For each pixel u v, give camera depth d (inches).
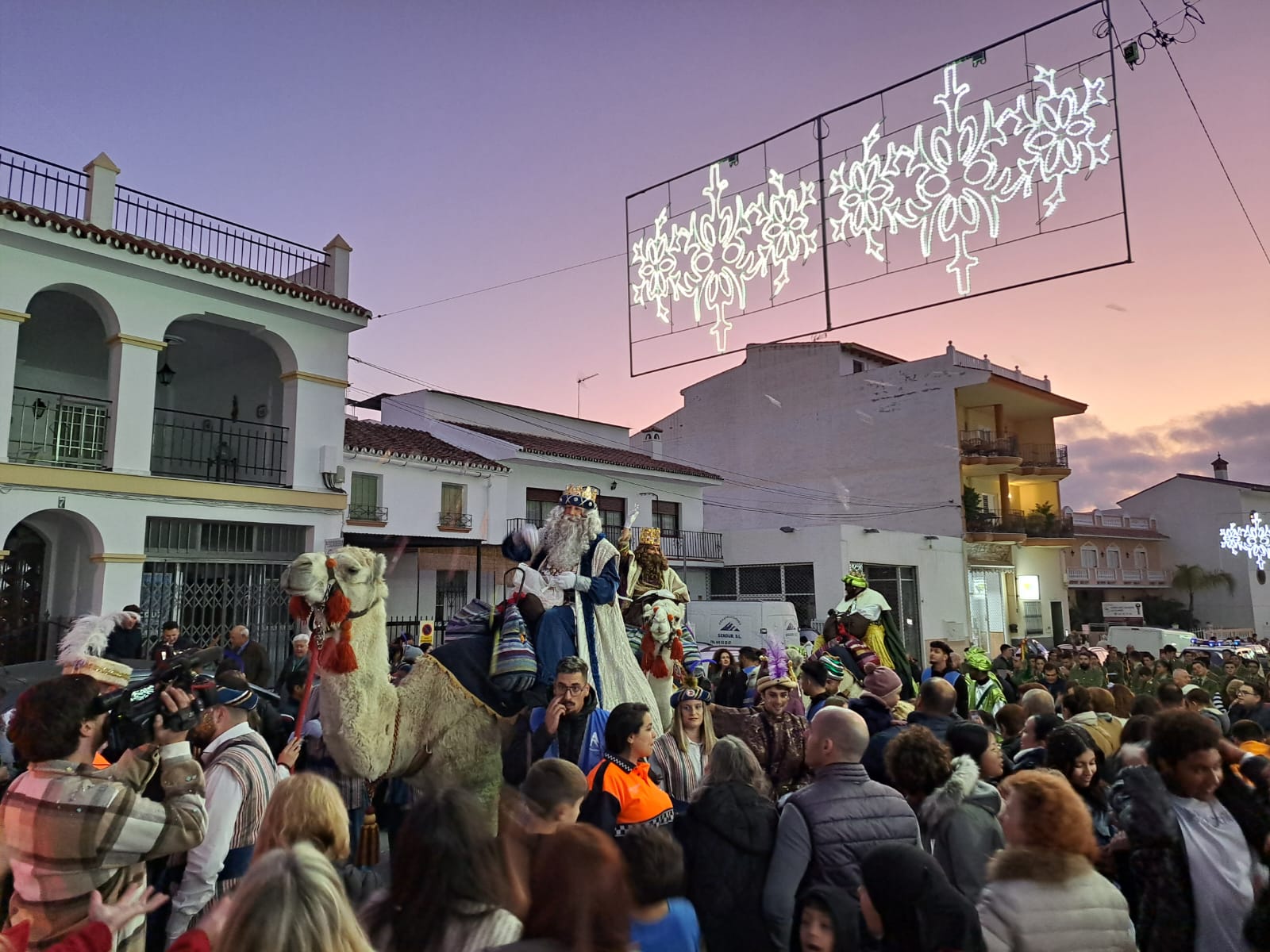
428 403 986.7
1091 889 109.1
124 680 159.6
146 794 146.9
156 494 538.9
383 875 184.2
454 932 79.6
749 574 1111.0
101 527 514.0
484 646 191.0
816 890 109.7
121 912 96.1
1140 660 586.2
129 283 538.9
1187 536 1820.9
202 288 570.3
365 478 737.0
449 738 177.2
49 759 108.7
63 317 605.0
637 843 105.7
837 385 1310.3
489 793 177.8
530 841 107.9
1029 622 1350.9
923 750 153.5
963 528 1195.3
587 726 189.6
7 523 476.7
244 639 343.0
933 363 1230.3
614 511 1015.6
